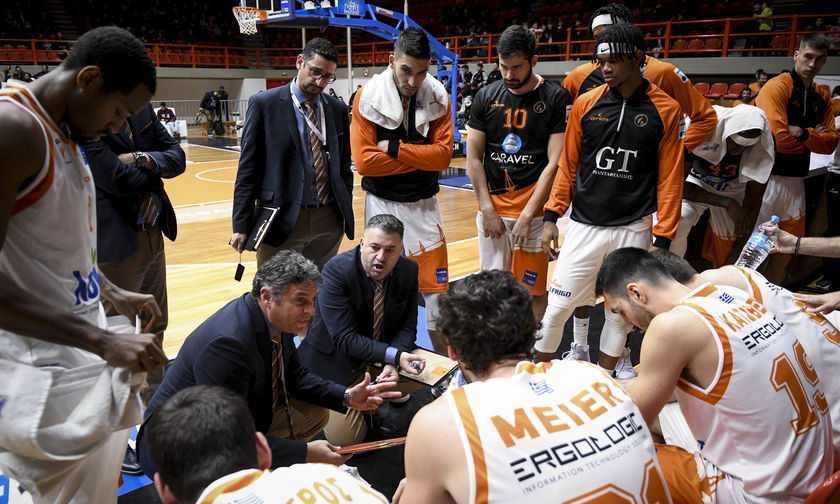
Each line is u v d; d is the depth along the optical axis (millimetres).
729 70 14773
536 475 1336
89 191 1826
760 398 1850
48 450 1624
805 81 4336
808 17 13570
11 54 21375
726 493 1929
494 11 22000
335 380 3031
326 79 3533
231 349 2123
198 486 1256
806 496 1878
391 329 3139
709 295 1992
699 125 3500
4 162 1493
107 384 1699
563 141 3662
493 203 3889
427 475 1406
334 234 3947
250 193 3650
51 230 1682
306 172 3674
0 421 1596
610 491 1362
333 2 13039
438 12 24203
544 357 3672
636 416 1506
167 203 3215
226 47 25281
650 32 16906
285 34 27438
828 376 2256
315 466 1383
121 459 2018
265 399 2336
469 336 1539
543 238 3547
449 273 5895
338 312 2943
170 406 1334
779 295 2301
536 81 3621
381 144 3660
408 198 3789
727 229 4203
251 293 2236
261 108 3557
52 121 1632
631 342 4281
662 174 3240
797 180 4496
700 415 1967
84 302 1834
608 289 2145
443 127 3812
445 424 1390
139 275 3133
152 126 3148
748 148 3812
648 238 3383
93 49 1604
